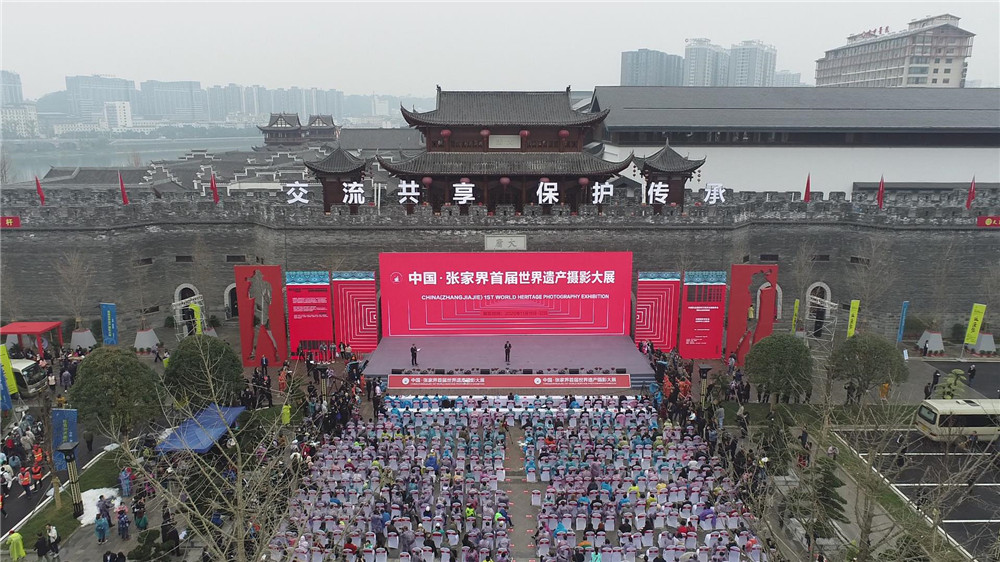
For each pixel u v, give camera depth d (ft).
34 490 105.50
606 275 164.25
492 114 180.14
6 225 160.04
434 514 93.97
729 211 165.99
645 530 90.02
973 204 179.63
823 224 172.65
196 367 116.26
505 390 139.85
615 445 111.55
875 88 263.49
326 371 137.69
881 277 165.07
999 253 165.07
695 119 230.68
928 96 255.70
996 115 235.81
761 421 120.98
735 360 156.15
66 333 164.96
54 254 163.32
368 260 167.02
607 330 167.43
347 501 96.84
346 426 119.44
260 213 171.73
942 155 231.09
